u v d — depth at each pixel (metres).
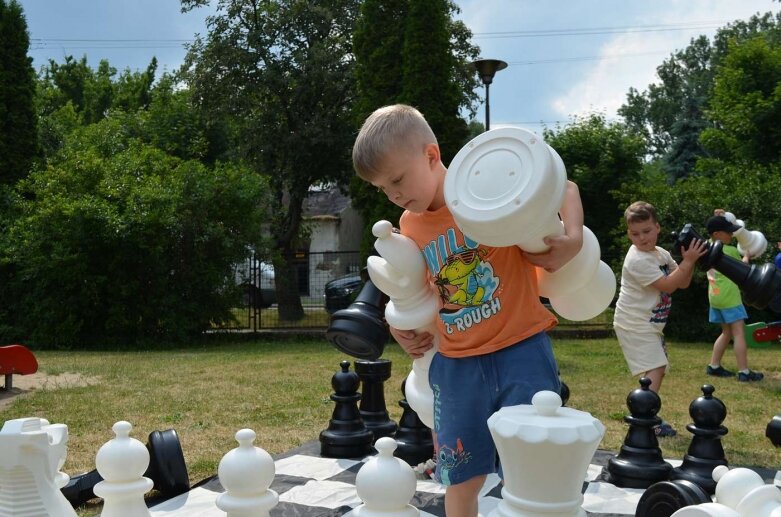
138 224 11.42
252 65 16.53
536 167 1.73
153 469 3.20
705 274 11.03
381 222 2.26
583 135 17.28
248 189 12.62
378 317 2.52
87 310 11.66
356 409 4.00
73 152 12.82
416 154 2.16
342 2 16.86
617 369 8.02
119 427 2.37
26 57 12.80
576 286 2.17
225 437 4.68
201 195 12.05
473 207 1.79
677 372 7.72
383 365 4.29
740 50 17.48
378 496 1.83
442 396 2.25
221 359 9.35
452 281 2.22
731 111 17.28
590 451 1.45
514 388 2.11
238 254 12.59
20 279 11.57
